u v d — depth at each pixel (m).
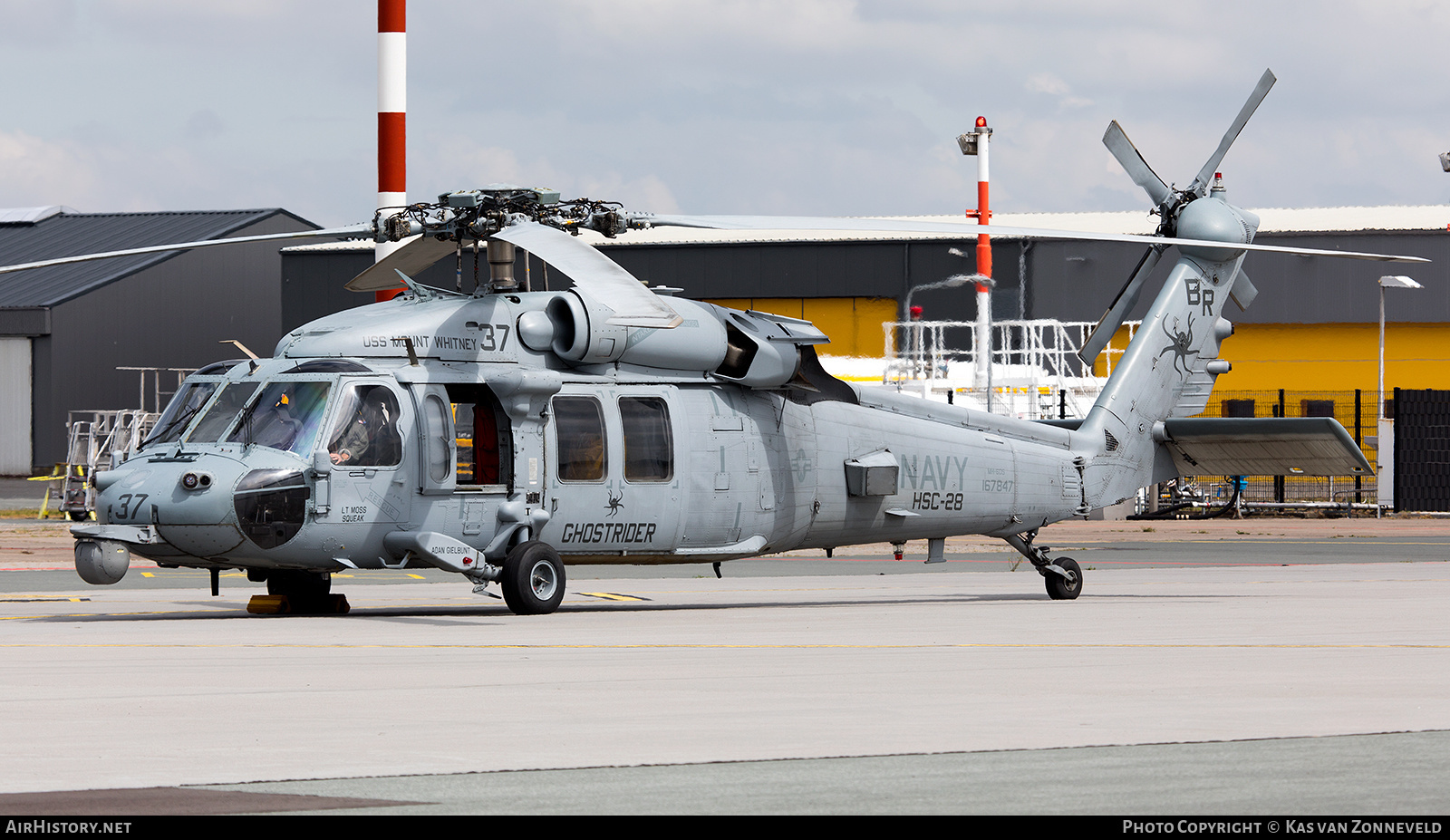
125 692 26.92
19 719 23.84
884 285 165.25
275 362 43.00
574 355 44.78
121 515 40.56
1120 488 56.53
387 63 78.31
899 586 61.69
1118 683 28.77
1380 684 28.86
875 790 18.50
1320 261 169.00
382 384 42.34
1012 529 54.19
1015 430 54.97
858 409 51.50
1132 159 57.75
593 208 43.81
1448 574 68.00
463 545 42.59
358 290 47.47
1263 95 55.41
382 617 43.31
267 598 45.66
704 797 18.05
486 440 44.28
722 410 47.69
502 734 22.53
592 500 45.03
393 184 78.44
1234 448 56.25
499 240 43.72
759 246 167.25
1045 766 20.20
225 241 41.78
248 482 40.12
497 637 37.38
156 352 184.25
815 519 50.12
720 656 33.28
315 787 18.61
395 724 23.44
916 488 51.84
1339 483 135.00
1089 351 57.38
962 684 28.53
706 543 47.47
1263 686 28.50
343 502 41.25
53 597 53.66
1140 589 58.69
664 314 39.41
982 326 125.44
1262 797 18.12
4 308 171.75
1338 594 55.41
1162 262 162.50
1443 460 128.50
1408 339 170.50
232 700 26.05
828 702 26.00
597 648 34.94
